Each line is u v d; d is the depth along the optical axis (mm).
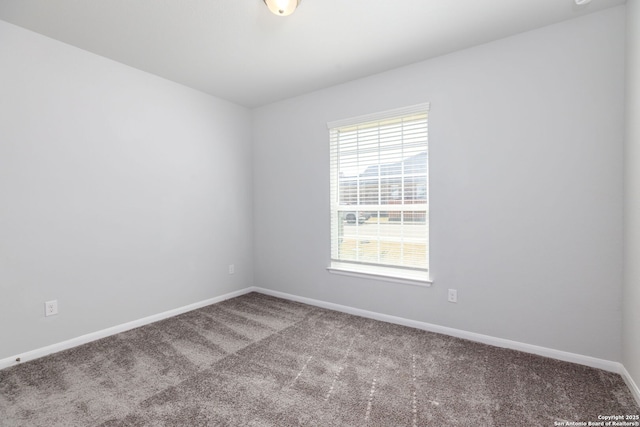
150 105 2830
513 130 2219
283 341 2441
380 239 2898
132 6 1867
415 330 2637
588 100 1970
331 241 3197
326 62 2613
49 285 2236
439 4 1865
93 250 2469
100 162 2498
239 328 2709
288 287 3570
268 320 2900
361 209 3010
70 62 2322
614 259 1920
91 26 2078
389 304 2830
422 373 1957
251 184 3865
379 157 2877
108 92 2541
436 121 2531
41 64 2180
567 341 2080
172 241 3023
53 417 1559
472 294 2418
